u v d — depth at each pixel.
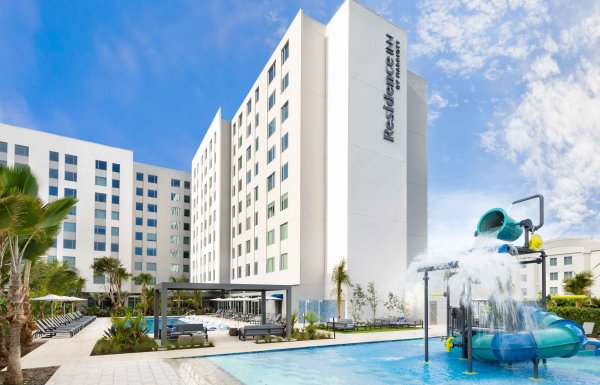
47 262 40.22
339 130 33.72
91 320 36.66
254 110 47.22
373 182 33.53
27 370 12.80
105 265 54.62
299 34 35.69
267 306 39.28
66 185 59.41
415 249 38.62
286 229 36.22
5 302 18.20
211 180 62.59
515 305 13.53
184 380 11.49
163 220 76.81
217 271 55.72
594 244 74.69
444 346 19.11
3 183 10.81
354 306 30.52
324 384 11.78
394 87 36.31
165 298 17.89
